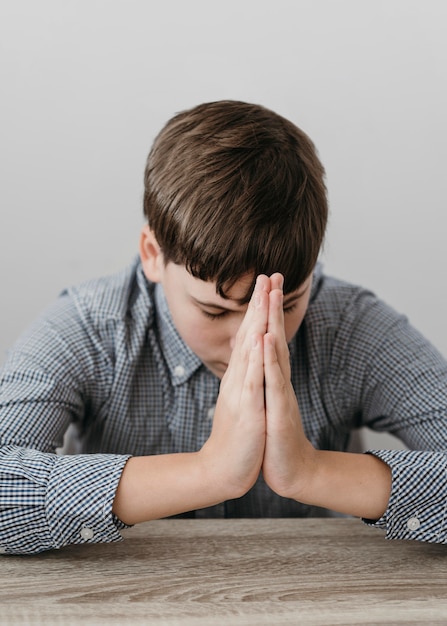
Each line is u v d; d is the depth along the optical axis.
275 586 0.63
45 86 1.55
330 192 1.62
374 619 0.58
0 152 1.57
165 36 1.55
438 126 1.60
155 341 1.05
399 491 0.73
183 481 0.72
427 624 0.58
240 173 0.79
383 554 0.70
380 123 1.59
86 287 1.08
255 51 1.56
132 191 1.61
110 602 0.60
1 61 1.53
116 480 0.71
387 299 1.68
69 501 0.70
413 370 1.02
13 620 0.57
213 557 0.68
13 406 0.90
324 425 1.08
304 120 1.59
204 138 0.83
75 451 1.18
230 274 0.77
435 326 1.70
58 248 1.62
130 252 1.63
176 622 0.57
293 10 1.55
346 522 0.78
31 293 1.63
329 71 1.57
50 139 1.57
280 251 0.77
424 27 1.56
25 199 1.59
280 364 0.72
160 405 1.06
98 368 1.02
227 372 0.74
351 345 1.06
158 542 0.72
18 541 0.70
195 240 0.78
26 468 0.71
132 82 1.56
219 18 1.55
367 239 1.64
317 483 0.74
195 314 0.83
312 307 1.05
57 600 0.60
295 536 0.74
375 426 1.09
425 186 1.63
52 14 1.52
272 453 0.72
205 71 1.57
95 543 0.72
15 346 1.02
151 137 1.59
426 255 1.66
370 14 1.55
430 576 0.66
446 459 0.74
